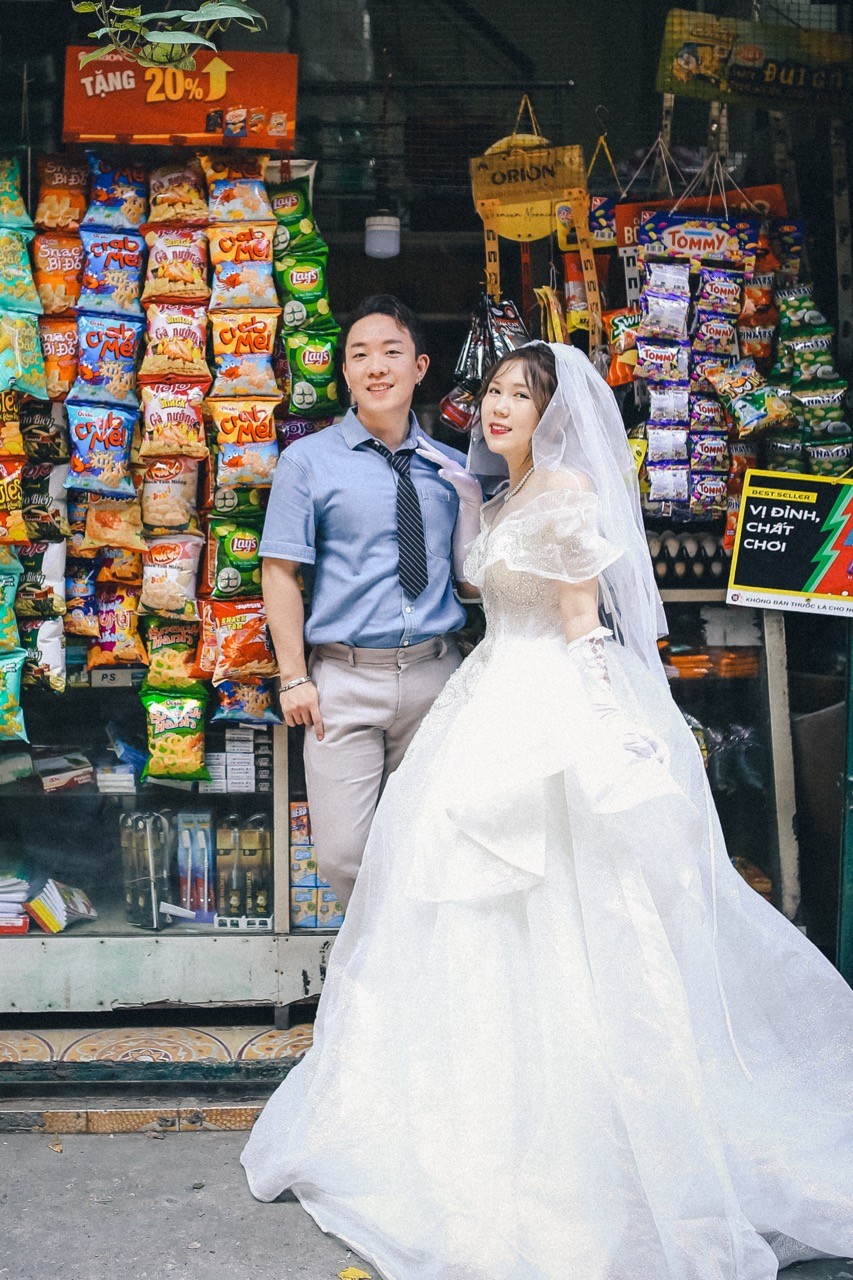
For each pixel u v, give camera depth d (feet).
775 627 11.37
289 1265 8.16
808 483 10.71
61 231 10.27
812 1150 8.47
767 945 8.90
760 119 11.60
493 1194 7.72
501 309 10.83
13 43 10.76
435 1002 8.25
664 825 8.38
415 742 9.20
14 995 10.89
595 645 8.46
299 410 10.32
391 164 11.51
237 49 11.28
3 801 11.82
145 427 10.16
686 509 11.00
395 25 11.35
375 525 9.73
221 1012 11.25
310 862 11.03
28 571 10.35
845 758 10.71
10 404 10.08
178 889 11.23
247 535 10.35
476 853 8.25
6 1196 8.95
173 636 10.64
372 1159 8.50
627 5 11.39
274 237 10.29
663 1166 7.59
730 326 11.08
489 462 9.99
